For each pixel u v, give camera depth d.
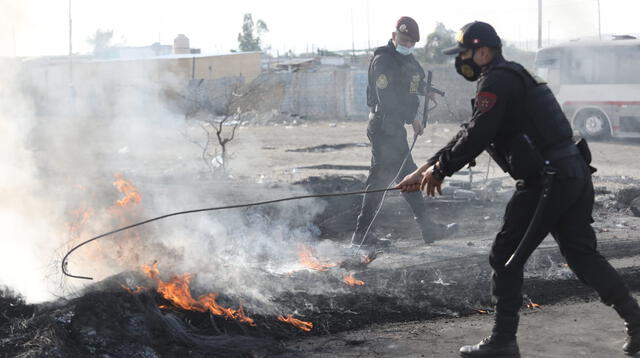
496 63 3.06
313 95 31.56
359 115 31.36
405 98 5.57
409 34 5.49
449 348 3.32
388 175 5.69
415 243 6.01
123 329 3.03
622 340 3.41
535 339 3.45
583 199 3.04
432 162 3.31
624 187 8.52
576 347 3.32
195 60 30.27
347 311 3.84
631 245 5.79
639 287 4.45
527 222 3.02
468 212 7.52
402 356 3.21
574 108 18.83
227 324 3.41
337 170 11.57
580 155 3.03
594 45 18.41
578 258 3.13
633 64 17.86
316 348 3.30
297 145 17.72
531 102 2.94
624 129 18.11
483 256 5.31
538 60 19.42
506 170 3.10
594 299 4.15
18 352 2.76
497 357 3.14
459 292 4.29
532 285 4.47
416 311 3.90
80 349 2.88
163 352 3.02
